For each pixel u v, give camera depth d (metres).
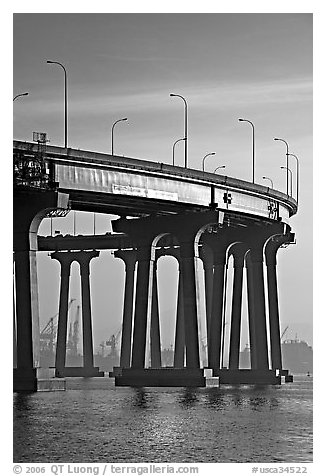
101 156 127.31
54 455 74.88
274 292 181.00
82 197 133.38
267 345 173.12
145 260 153.88
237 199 153.75
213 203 147.50
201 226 149.00
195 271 150.12
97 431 87.00
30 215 125.12
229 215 156.50
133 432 86.69
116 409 106.12
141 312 153.00
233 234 172.75
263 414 103.12
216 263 172.12
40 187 121.44
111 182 129.75
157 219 152.75
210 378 149.88
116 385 153.88
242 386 164.38
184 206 145.62
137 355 153.12
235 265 191.75
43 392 126.31
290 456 76.25
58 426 90.06
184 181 141.75
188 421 95.75
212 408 109.31
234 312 191.50
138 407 108.81
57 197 123.00
